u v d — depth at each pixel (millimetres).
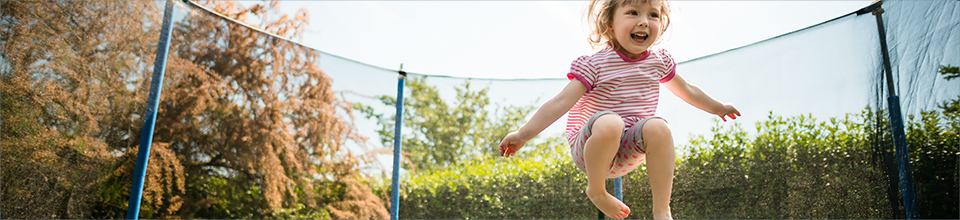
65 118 2691
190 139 3125
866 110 2371
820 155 2494
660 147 1142
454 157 3607
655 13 1346
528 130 1224
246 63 3355
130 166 2883
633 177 3016
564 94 1288
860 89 2398
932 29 2184
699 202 2830
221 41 3281
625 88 1331
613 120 1133
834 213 2414
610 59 1349
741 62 2844
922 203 2154
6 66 2559
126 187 2848
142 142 2541
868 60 2389
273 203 3283
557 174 3311
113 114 2842
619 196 3006
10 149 2518
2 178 2473
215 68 3246
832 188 2439
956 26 2102
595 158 1134
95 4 2834
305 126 3443
